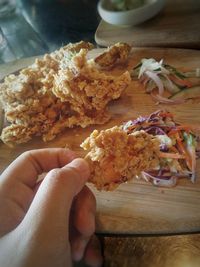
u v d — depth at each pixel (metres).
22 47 0.26
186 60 0.21
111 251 0.15
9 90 0.19
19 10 0.27
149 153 0.13
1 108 0.21
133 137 0.13
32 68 0.20
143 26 0.25
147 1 0.25
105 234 0.14
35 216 0.09
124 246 0.15
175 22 0.24
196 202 0.14
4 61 0.26
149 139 0.13
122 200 0.15
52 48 0.26
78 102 0.18
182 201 0.14
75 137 0.18
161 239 0.15
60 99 0.18
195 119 0.17
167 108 0.18
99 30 0.26
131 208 0.14
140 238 0.15
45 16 0.25
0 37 0.27
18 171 0.12
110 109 0.19
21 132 0.18
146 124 0.17
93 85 0.18
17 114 0.18
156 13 0.25
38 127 0.19
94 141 0.13
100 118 0.19
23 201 0.12
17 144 0.19
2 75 0.23
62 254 0.10
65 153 0.13
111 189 0.13
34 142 0.19
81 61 0.18
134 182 0.15
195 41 0.23
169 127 0.16
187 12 0.25
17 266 0.09
